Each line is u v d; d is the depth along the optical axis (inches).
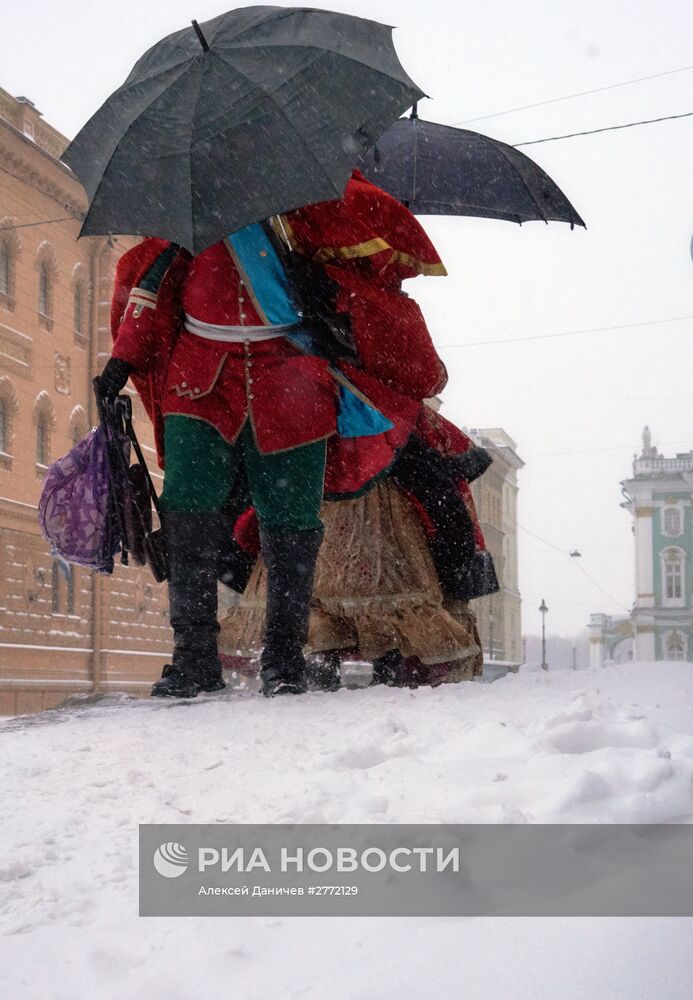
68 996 89.4
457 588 275.1
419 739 159.9
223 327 235.1
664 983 76.4
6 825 139.9
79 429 1359.5
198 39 226.1
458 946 87.8
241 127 214.2
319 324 239.1
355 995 80.7
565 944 85.7
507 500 2861.7
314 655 263.4
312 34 224.1
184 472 235.1
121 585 1401.3
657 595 3223.4
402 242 237.5
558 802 112.7
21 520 1222.3
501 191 300.2
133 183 217.5
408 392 245.9
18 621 1209.4
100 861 124.1
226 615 274.2
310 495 239.6
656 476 3233.3
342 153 214.1
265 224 236.8
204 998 85.7
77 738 194.9
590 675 254.5
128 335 239.1
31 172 1273.4
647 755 128.1
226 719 203.8
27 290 1268.5
